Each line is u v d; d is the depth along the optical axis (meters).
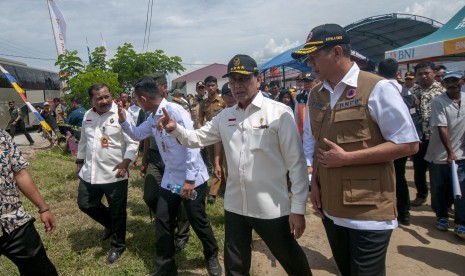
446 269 3.20
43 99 21.05
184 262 3.42
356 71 1.90
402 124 1.74
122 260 3.48
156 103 3.08
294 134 2.19
